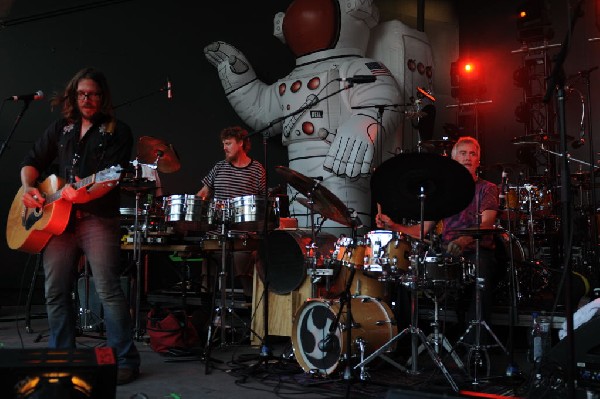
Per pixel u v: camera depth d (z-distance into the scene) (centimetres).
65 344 357
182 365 414
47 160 378
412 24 972
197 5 843
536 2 804
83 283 574
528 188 634
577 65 912
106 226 357
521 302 539
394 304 472
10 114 743
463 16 1019
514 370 370
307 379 373
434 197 358
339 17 747
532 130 851
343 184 718
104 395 193
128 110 801
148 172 509
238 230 454
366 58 738
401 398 190
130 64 805
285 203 598
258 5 869
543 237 712
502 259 505
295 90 742
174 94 823
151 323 467
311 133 730
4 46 749
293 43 771
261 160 841
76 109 365
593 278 620
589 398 276
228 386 353
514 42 970
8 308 713
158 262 775
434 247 400
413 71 802
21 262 737
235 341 516
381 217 415
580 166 872
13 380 185
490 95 982
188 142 824
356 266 408
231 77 794
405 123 833
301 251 470
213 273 616
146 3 819
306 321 399
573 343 233
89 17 790
